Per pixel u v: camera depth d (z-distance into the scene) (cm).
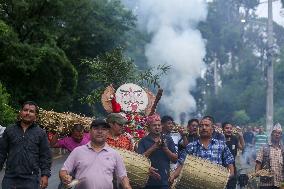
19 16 3362
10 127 820
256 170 1062
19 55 3114
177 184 814
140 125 1212
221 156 881
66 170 680
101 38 4150
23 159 805
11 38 3064
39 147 820
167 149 904
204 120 880
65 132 1681
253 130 3331
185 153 882
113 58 2495
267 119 3048
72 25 3847
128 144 895
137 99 1320
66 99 3612
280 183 1042
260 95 5925
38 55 3144
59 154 2788
